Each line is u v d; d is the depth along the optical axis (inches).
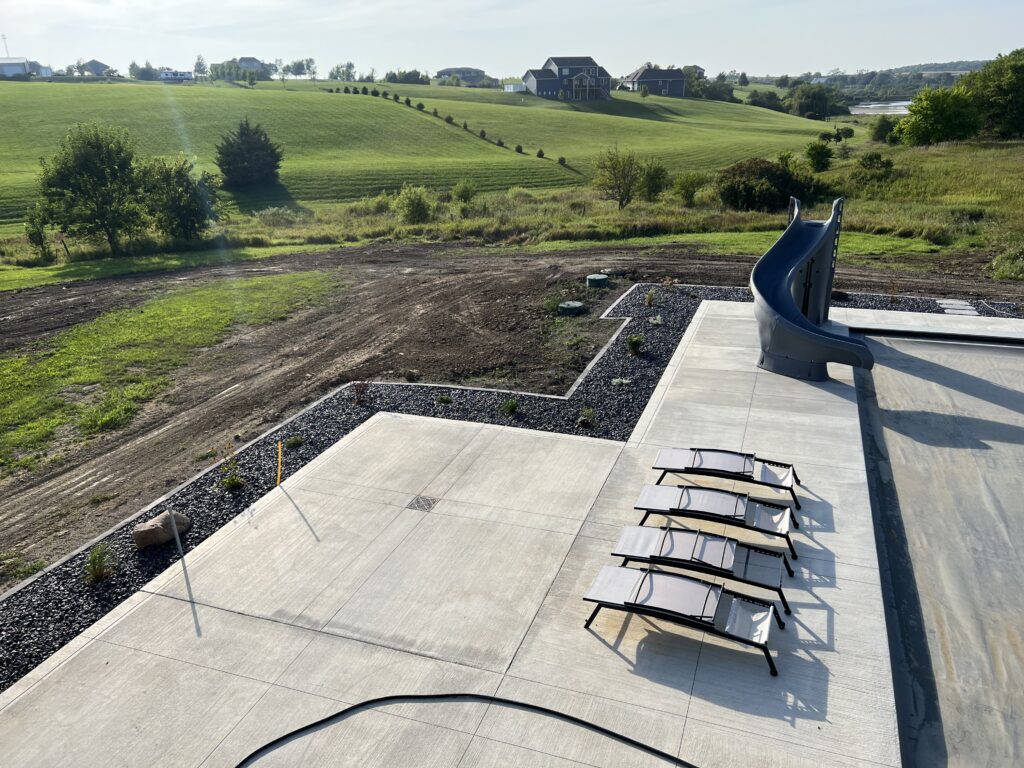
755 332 546.9
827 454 352.2
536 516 310.2
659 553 250.4
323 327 661.3
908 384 457.7
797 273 477.7
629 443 373.7
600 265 839.1
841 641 230.7
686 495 283.9
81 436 448.1
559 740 197.6
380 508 322.3
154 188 1179.3
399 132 2942.9
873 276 737.6
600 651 231.0
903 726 207.5
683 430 385.1
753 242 957.2
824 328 515.8
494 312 669.9
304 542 298.8
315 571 278.7
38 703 219.8
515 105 4387.3
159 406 490.6
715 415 402.3
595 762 190.1
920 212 1099.3
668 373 470.9
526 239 1100.5
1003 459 359.6
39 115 2637.8
